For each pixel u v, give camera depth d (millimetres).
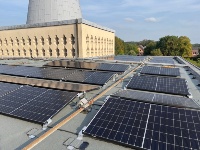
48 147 7781
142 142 7473
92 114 10867
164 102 11117
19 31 47594
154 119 8898
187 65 28250
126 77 19875
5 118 10578
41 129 9336
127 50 174000
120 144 7723
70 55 41281
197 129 7992
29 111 10750
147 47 149875
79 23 38688
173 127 8203
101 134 8219
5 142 8281
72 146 7816
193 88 16109
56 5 55500
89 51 43469
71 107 11820
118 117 9297
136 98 11906
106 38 56375
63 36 41375
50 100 11914
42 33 44031
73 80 17359
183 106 10398
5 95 13320
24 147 7574
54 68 24297
